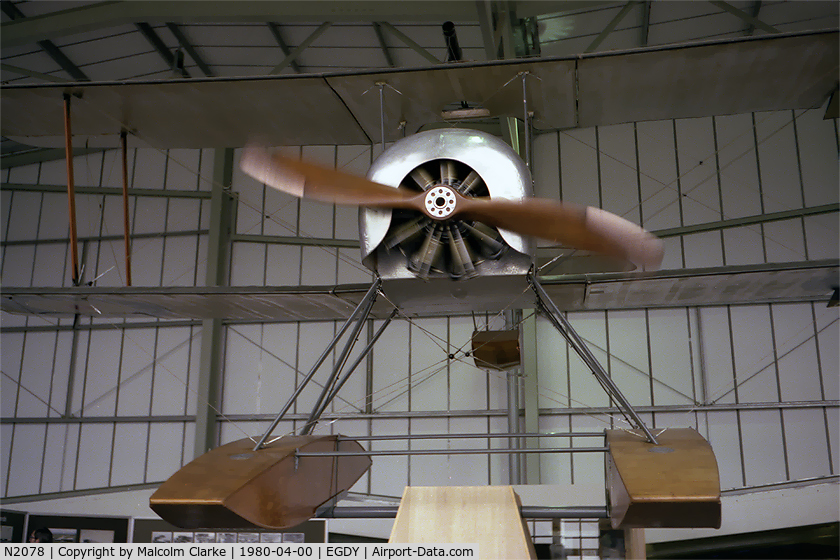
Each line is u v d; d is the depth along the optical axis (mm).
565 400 10602
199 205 12062
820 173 9781
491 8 7672
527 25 9148
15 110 5020
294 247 11688
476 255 3807
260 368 11445
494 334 7422
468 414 10766
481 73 4344
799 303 9875
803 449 9500
